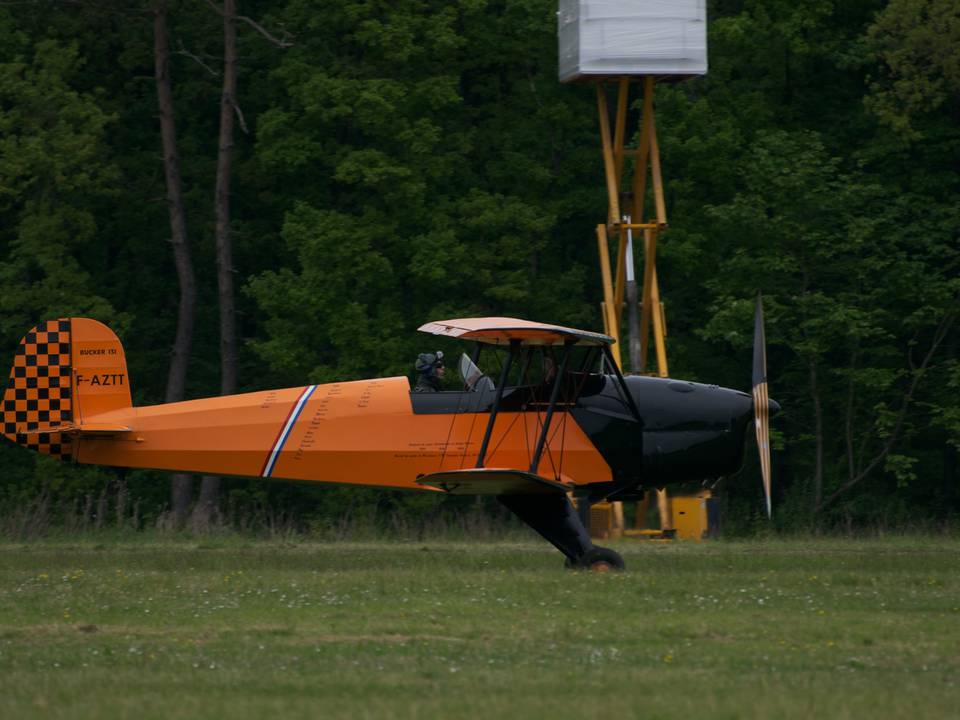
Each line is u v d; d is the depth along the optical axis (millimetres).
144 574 42344
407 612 33656
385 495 96688
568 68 75438
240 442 48719
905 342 101188
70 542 58500
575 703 23203
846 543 59188
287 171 98062
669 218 101500
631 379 48312
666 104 99750
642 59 72500
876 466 99625
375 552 51625
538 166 101625
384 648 29062
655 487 48188
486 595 36438
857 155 99062
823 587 38938
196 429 49094
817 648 29266
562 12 76500
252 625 32062
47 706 23188
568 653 28547
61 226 99188
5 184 96438
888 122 95688
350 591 37375
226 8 95062
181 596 36781
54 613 34000
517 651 28719
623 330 100312
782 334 95500
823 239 92500
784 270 92062
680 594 36844
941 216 98000
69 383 50219
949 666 27359
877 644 29828
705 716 22234
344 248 92875
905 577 41531
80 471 98188
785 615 33688
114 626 32219
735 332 89625
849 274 94438
